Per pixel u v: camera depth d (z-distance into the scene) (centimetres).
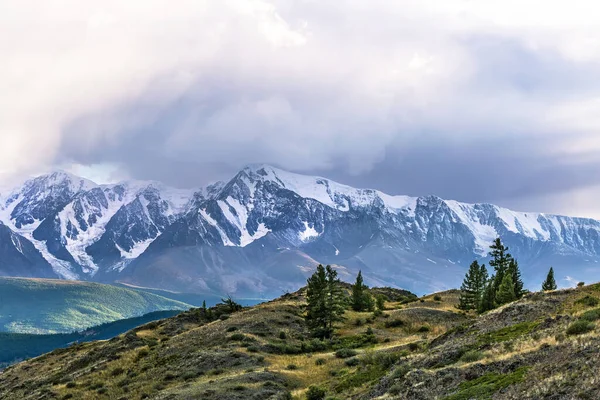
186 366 8012
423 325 10288
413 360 5200
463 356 4675
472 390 3825
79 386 8625
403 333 9762
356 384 5459
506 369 4031
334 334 9956
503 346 4681
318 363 7450
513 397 3503
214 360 7956
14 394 9731
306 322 10394
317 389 5594
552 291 6391
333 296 10475
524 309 5869
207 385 6600
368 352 7156
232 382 6575
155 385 7325
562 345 4066
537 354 4072
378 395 4697
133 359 9400
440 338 6184
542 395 3372
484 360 4334
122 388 7712
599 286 6044
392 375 4919
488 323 5881
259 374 6825
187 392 6400
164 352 9262
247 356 8019
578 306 5416
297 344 9062
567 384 3366
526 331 5075
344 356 7662
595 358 3559
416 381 4375
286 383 6606
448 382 4147
